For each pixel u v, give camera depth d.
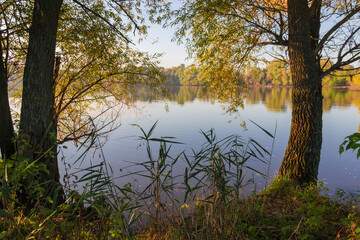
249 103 41.00
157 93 7.51
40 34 4.49
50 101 4.72
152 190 3.10
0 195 2.56
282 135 17.84
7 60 5.65
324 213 3.84
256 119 24.64
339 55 5.84
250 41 7.07
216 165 3.12
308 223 3.41
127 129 18.91
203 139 16.42
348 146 1.93
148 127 20.08
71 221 3.04
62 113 7.43
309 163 5.83
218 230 3.06
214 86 7.89
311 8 5.57
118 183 7.95
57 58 6.22
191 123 22.45
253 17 7.06
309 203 4.20
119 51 6.83
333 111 30.86
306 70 5.78
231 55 7.57
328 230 3.30
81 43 6.74
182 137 17.02
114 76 7.34
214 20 6.93
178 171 9.73
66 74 7.16
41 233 2.65
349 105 37.59
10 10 5.44
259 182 8.31
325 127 21.22
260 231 3.23
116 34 6.59
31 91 4.47
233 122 23.11
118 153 12.66
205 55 7.64
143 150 13.42
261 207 3.99
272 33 6.53
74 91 7.36
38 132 4.50
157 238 2.94
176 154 12.77
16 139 4.36
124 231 2.79
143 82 7.35
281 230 3.25
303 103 5.84
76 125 7.41
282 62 7.28
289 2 5.91
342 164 12.30
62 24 6.46
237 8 6.90
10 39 5.84
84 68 7.06
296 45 5.83
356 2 5.78
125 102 7.89
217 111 31.03
